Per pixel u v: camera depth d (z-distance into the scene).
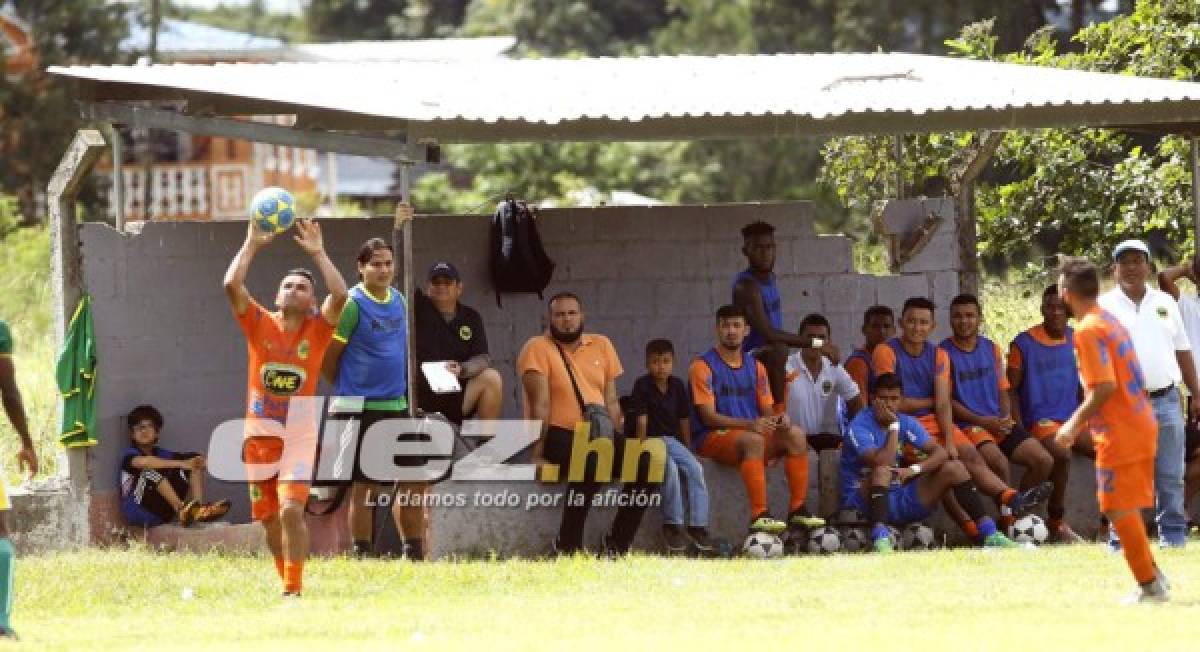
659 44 175.38
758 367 48.12
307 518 47.12
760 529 46.00
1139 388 34.12
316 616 35.78
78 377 50.41
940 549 46.00
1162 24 66.38
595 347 47.06
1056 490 48.19
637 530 46.97
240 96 47.12
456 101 47.12
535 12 192.00
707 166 159.62
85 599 39.50
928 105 47.09
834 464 48.31
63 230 50.81
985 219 67.25
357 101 46.62
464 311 48.12
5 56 144.62
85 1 149.12
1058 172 66.31
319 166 180.25
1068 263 34.44
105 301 51.09
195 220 52.03
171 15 164.62
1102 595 35.31
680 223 56.09
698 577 40.59
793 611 34.44
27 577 42.12
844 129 47.44
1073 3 136.88
